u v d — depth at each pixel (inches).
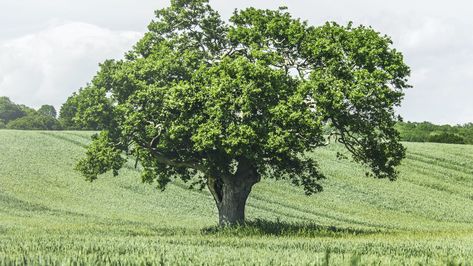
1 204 3855.8
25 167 5083.7
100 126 2456.9
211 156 2463.1
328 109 2240.4
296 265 839.1
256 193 4660.4
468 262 860.0
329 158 5949.8
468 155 6501.0
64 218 3467.0
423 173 5664.4
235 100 2183.8
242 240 1680.6
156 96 2329.0
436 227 3735.2
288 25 2474.2
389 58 2347.4
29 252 1008.2
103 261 823.1
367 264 840.9
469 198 4982.8
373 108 2349.9
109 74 2469.2
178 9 2645.2
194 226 3058.6
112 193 4507.9
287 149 2178.9
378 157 2546.8
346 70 2322.8
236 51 2628.0
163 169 2701.8
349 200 4608.8
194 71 2418.8
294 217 3956.7
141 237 1755.7
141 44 2628.0
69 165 5295.3
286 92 2272.4
